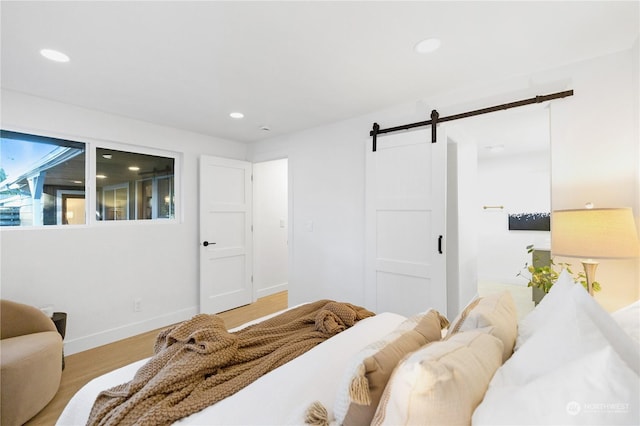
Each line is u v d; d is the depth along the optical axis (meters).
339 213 3.23
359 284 3.08
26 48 1.78
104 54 1.85
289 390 1.06
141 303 3.20
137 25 1.57
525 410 0.61
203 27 1.59
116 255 3.02
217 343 1.24
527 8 1.46
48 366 1.94
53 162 2.71
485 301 1.27
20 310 2.11
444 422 0.64
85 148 2.89
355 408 0.81
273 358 1.30
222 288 3.89
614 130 1.88
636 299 1.82
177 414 0.95
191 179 3.65
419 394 0.65
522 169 5.14
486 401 0.68
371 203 2.92
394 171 2.78
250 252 4.23
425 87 2.37
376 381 0.80
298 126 3.40
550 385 0.61
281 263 4.88
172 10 1.45
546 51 1.86
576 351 0.71
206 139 3.79
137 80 2.22
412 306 2.69
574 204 1.99
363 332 1.56
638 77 1.75
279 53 1.86
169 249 3.44
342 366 1.23
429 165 2.58
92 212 2.90
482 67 2.05
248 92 2.45
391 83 2.30
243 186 4.14
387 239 2.83
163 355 1.24
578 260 1.98
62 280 2.67
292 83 2.29
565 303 0.88
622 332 0.79
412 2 1.42
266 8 1.45
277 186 4.80
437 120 2.52
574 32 1.67
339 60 1.95
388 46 1.79
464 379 0.69
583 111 1.96
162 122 3.24
